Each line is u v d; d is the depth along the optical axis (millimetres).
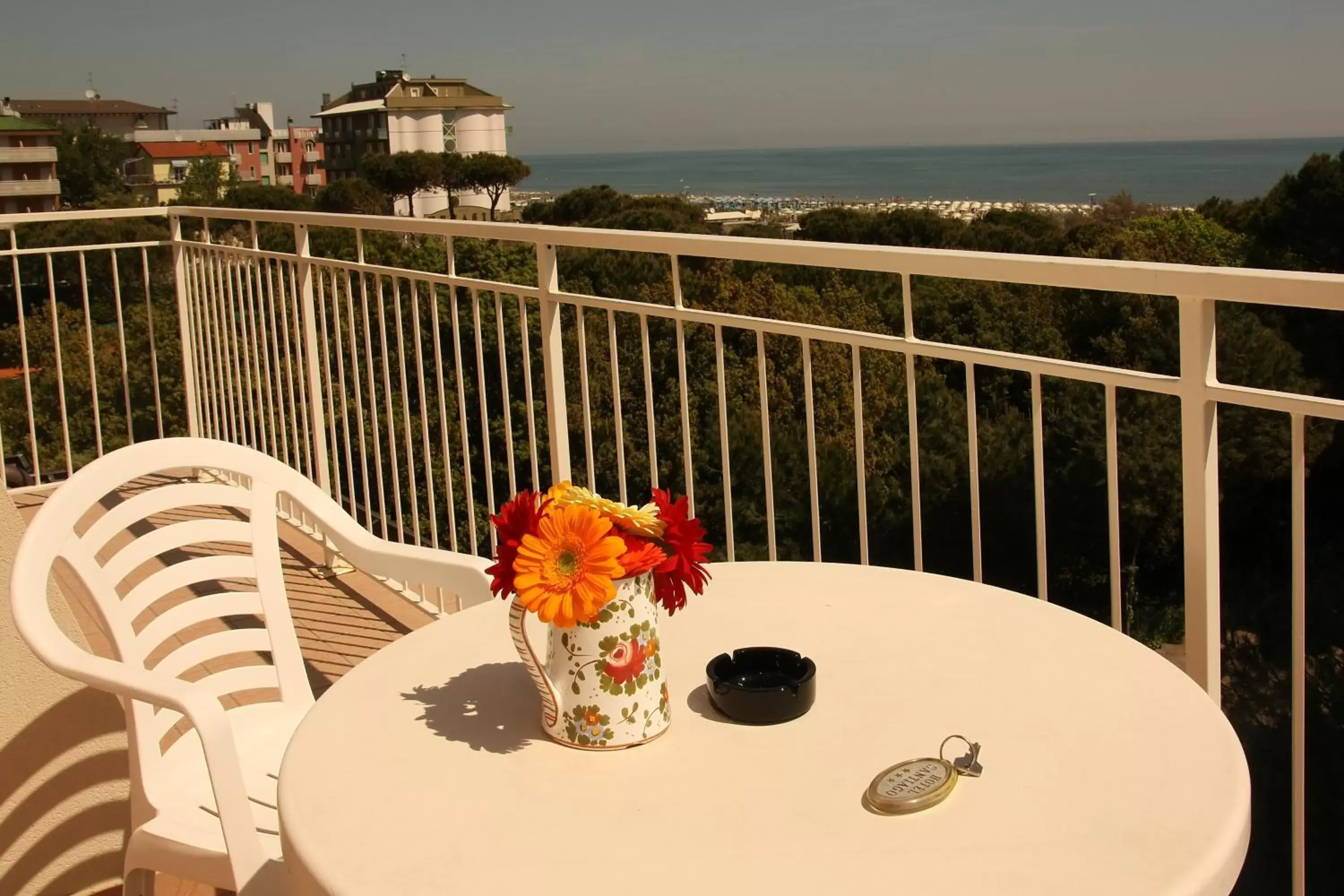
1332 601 14180
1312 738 11406
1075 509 17172
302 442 4746
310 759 1117
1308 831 10469
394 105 72188
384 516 3525
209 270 4445
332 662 3072
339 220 3432
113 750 2209
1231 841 900
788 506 15883
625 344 14156
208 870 1499
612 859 917
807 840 931
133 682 1389
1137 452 16688
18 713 2080
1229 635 13594
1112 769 1016
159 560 3812
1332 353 16875
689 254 2229
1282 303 1371
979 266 1715
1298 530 1441
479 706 1227
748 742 1112
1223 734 1071
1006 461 17219
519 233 2662
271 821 1602
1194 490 1540
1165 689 1175
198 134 88375
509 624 1190
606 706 1098
